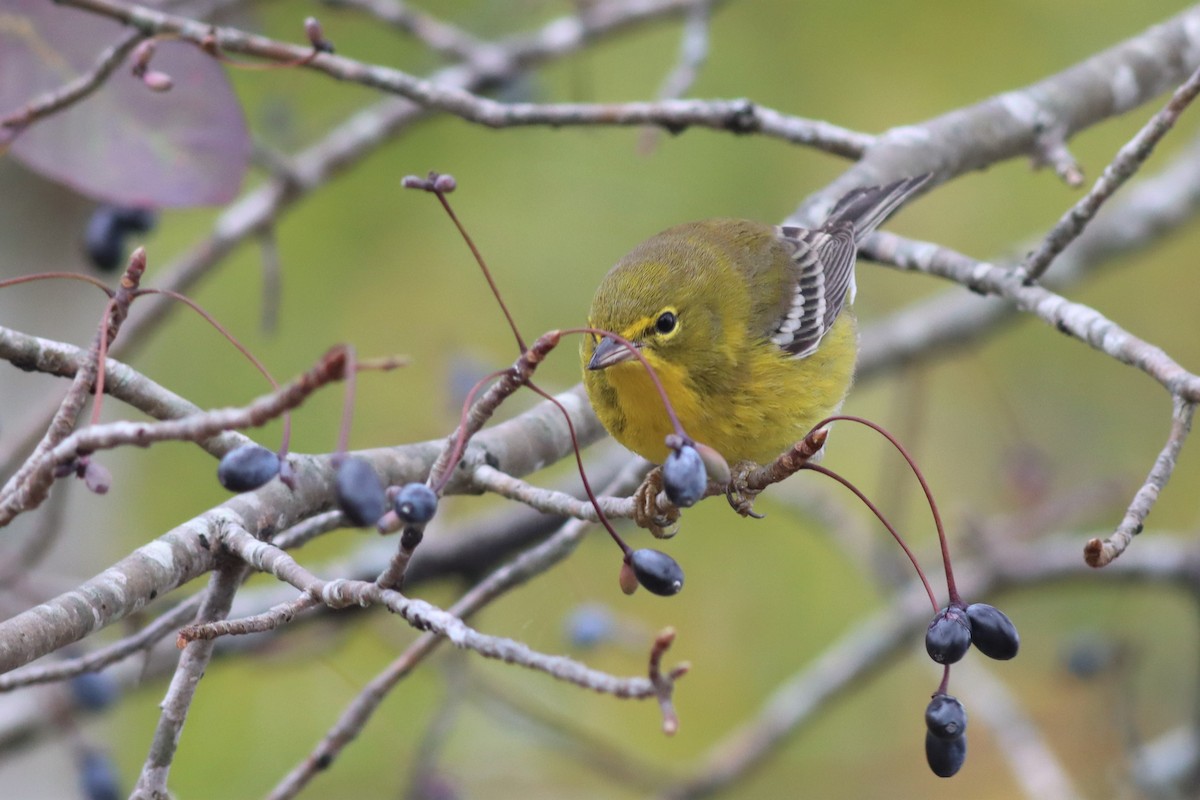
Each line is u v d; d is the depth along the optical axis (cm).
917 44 1470
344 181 1449
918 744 1545
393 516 485
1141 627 1567
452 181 526
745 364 855
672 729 420
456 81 1166
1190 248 1614
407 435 1443
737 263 883
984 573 1223
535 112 855
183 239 1481
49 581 927
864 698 1554
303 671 1347
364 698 709
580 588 1223
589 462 1282
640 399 750
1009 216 1533
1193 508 1552
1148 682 1538
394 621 1093
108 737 1305
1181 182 1308
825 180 1474
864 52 1474
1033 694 1595
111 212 1023
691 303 836
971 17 1464
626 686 435
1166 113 686
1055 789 1138
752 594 1470
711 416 851
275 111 1274
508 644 457
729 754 1179
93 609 538
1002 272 775
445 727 1010
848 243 870
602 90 1491
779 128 912
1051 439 1595
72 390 508
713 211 1468
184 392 1427
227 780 1291
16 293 1266
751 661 1459
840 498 1527
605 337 761
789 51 1481
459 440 511
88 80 745
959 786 1527
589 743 1140
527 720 1219
